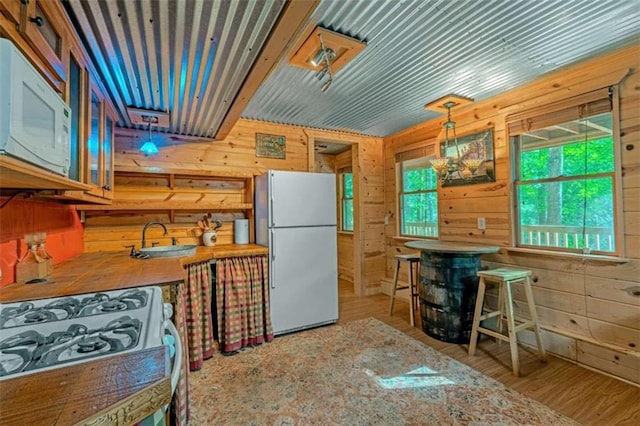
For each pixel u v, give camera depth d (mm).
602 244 2307
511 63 2283
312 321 3123
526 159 2803
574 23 1783
